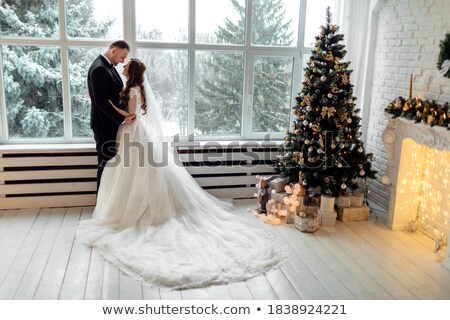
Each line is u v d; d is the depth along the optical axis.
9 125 4.34
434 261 3.40
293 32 4.74
